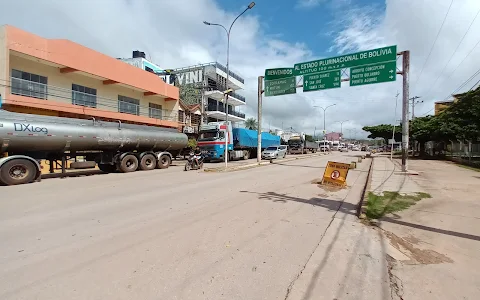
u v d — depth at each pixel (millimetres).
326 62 17469
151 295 2936
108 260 3797
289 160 27656
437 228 5359
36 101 16703
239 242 4539
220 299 2887
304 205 7398
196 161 17625
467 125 21797
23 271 3461
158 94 26047
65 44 18188
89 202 7578
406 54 15000
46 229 5160
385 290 3107
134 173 15258
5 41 15297
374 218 6078
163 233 4949
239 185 10883
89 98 20750
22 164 11016
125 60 34844
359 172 16812
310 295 2992
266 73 20000
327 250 4258
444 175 14109
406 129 15023
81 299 2840
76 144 13078
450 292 3064
